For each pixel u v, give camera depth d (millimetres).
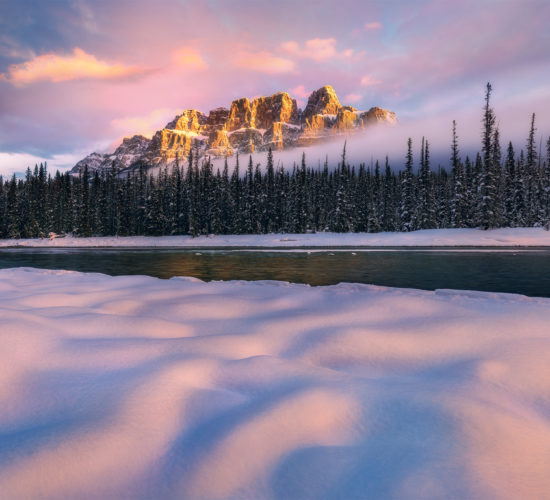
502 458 2334
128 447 2426
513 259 26109
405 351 4531
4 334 4340
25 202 77875
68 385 3377
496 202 46000
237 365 3916
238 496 2029
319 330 5328
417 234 46125
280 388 3416
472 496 1992
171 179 72250
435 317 5824
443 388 3385
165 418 2805
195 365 3865
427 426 2715
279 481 2143
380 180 78750
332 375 3705
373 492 2035
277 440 2543
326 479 2152
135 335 5031
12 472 2162
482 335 4934
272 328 5492
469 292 8031
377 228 57125
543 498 1977
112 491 2049
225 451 2402
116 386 3344
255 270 20531
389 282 15398
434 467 2244
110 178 88562
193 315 6422
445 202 63688
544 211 51625
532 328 5172
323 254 33688
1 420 2812
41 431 2602
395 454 2389
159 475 2188
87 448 2396
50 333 4691
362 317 5961
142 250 45156
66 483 2098
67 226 73938
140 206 68812
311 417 2832
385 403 3084
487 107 44312
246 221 63781
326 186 81000
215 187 66062
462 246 38656
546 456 2361
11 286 9414
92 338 4773
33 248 53375
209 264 24688
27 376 3529
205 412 2936
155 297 7914
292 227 66562
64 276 11484
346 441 2561
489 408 2943
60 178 90125
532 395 3297
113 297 7875
